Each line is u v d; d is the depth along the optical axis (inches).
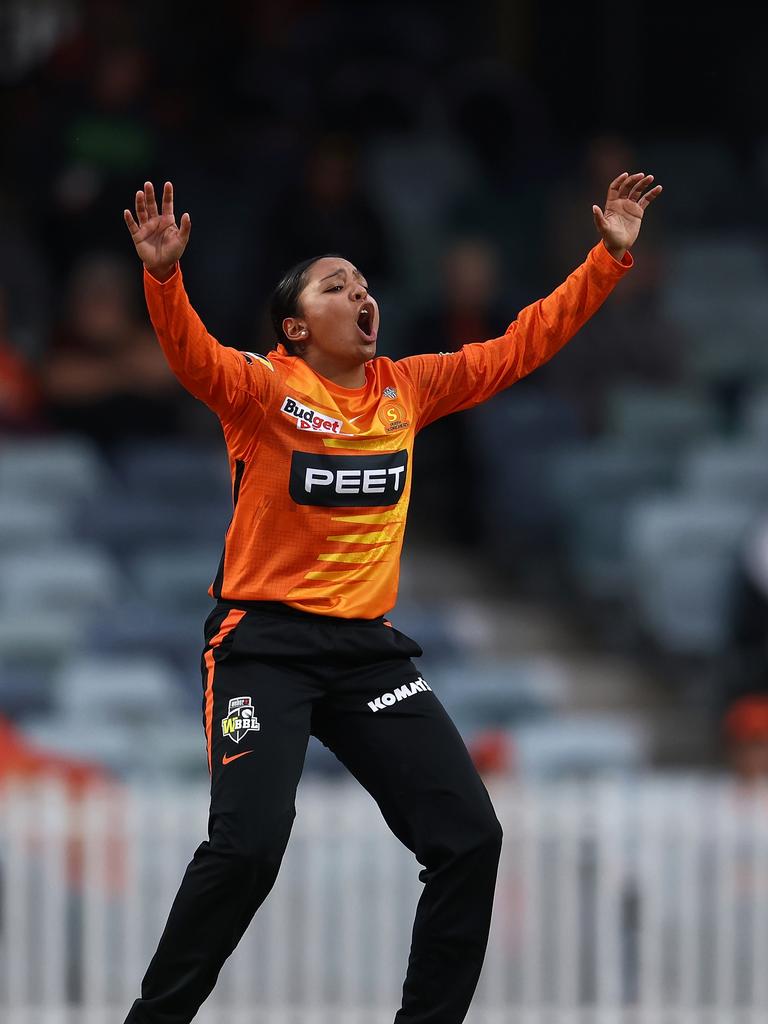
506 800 1190.9
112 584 1572.3
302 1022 1168.8
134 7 2278.5
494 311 1804.9
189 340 579.8
